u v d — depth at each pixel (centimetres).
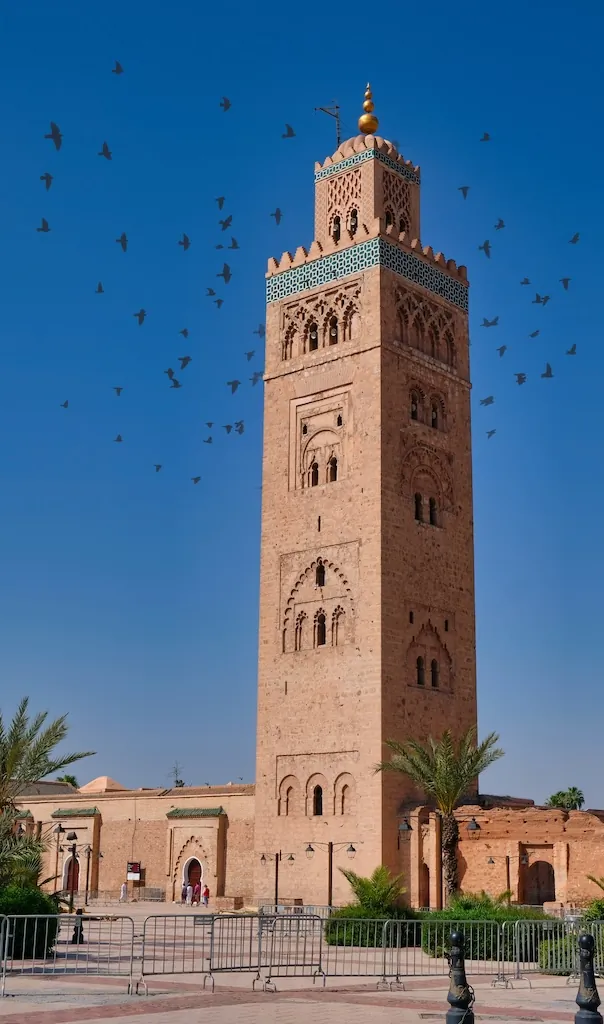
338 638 6600
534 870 5919
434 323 7250
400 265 7056
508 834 5741
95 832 8256
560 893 5475
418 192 7544
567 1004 2895
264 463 7238
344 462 6812
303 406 7125
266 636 6962
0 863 4088
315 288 7225
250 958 3581
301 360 7206
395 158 7400
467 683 6869
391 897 4809
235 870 7194
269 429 7275
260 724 6862
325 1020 2466
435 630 6738
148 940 4709
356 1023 2427
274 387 7319
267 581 7044
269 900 6544
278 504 7094
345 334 7025
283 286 7438
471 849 5853
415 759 5753
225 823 7338
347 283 7044
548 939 3819
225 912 6438
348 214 7294
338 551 6706
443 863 5697
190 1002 2756
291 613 6869
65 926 5316
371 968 3681
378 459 6619
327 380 7012
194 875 7494
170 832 7662
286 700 6762
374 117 7456
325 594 6712
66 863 8381
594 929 3688
